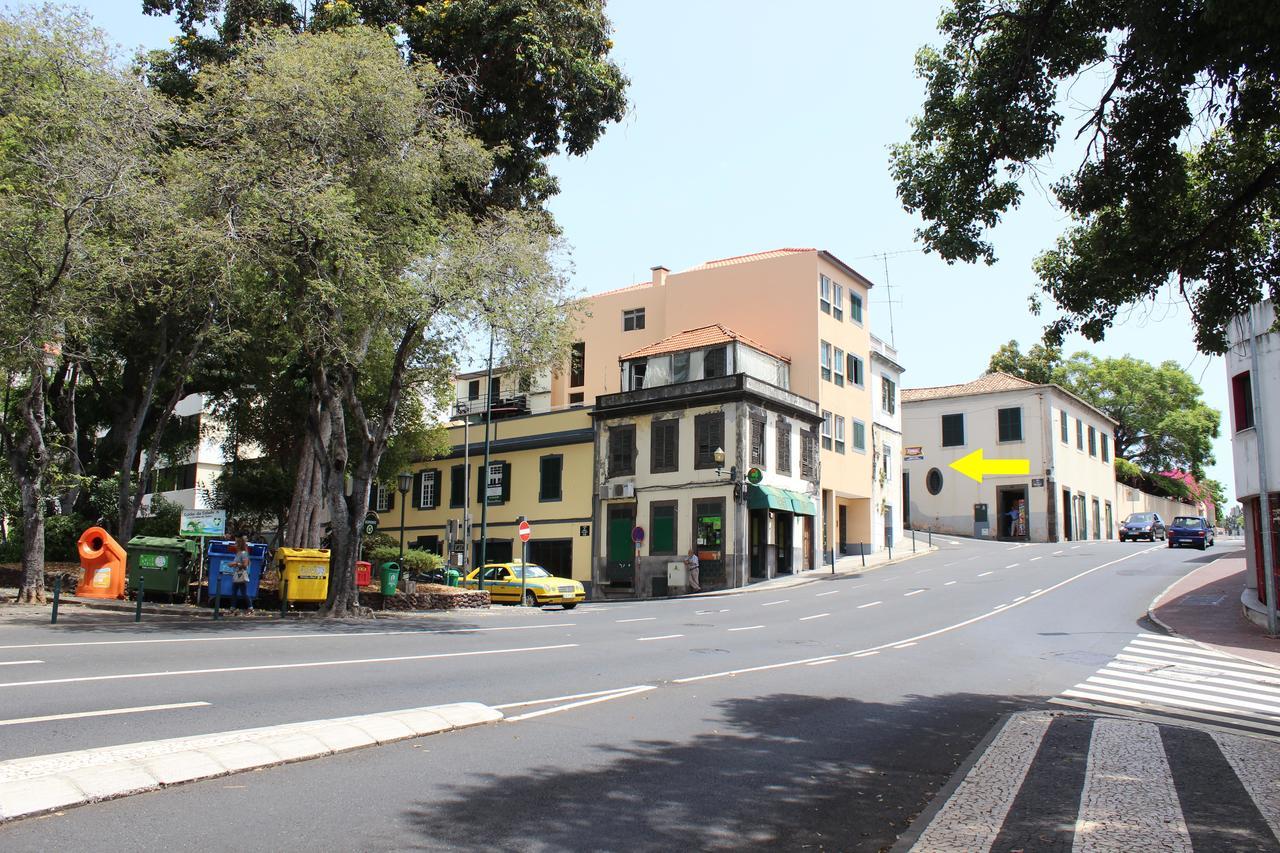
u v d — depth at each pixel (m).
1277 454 20.08
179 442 37.97
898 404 49.16
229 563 20.20
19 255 17.08
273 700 9.12
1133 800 6.35
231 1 22.42
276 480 34.69
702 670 13.07
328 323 18.70
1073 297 11.59
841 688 11.73
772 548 36.28
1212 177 11.16
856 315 44.34
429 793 6.21
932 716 9.95
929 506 56.81
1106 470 62.66
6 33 17.84
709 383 35.62
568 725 8.77
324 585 21.12
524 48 21.62
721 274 42.62
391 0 22.55
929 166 11.30
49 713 7.85
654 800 6.30
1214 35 8.84
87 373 29.72
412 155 19.02
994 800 6.36
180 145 21.69
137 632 14.86
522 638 16.81
